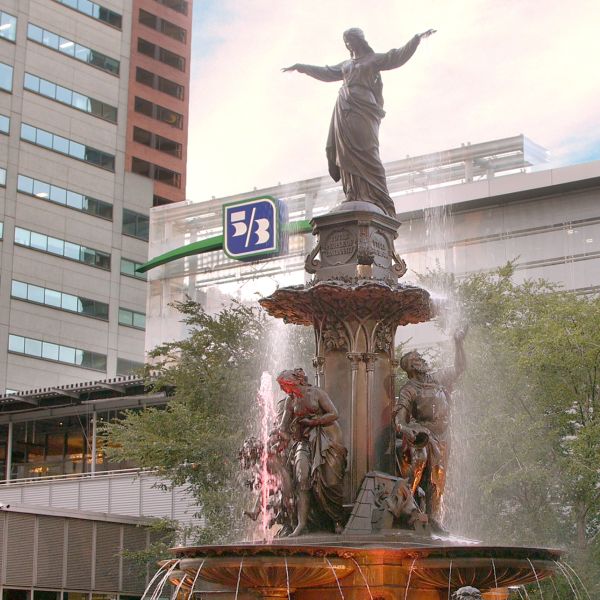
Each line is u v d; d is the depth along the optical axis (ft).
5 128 303.48
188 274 254.06
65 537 151.12
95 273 318.04
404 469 54.54
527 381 104.22
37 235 305.73
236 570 47.85
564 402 104.78
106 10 337.93
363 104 59.93
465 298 118.52
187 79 357.00
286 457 53.93
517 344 107.86
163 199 341.62
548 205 196.75
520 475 95.71
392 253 59.16
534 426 98.07
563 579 93.09
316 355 57.31
